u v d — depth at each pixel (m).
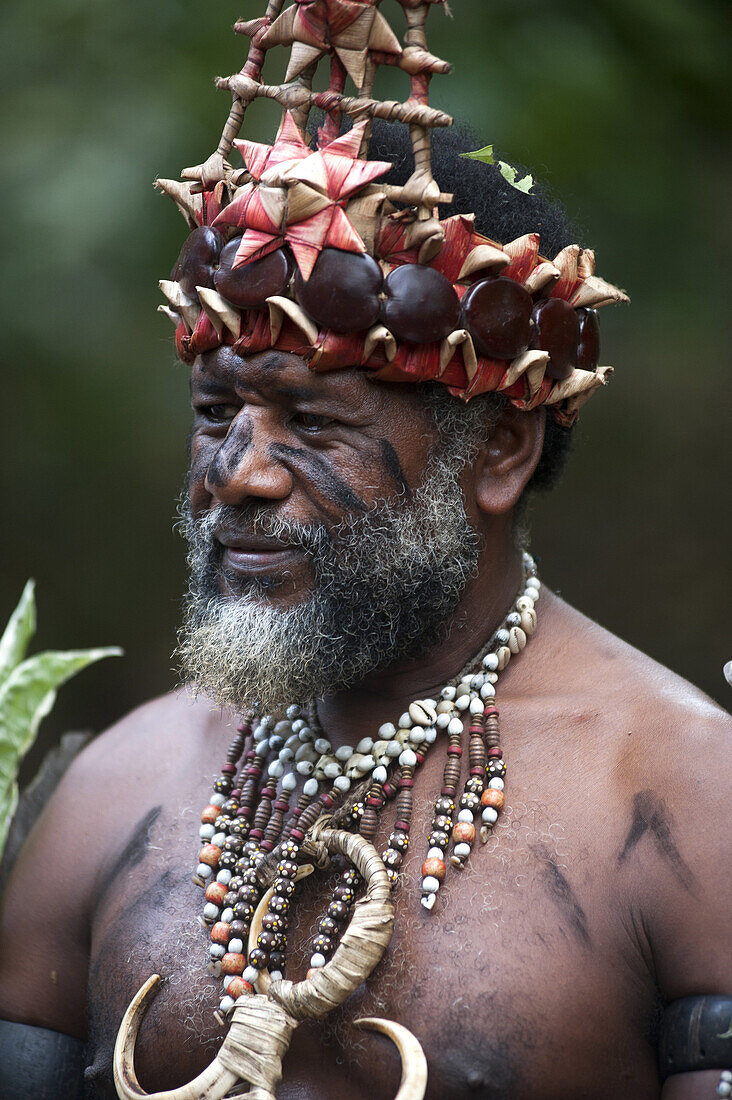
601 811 2.60
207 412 2.82
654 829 2.55
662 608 10.94
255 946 2.62
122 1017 2.77
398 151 2.95
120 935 2.85
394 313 2.53
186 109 8.14
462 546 2.79
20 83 8.46
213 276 2.66
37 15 8.52
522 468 2.89
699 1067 2.41
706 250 9.02
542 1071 2.45
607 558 11.03
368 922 2.48
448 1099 2.45
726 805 2.53
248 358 2.64
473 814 2.66
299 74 2.63
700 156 8.62
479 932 2.53
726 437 10.99
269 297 2.55
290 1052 2.59
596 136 7.92
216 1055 2.58
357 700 2.93
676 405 10.98
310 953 2.64
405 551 2.70
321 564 2.68
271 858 2.72
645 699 2.77
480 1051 2.46
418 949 2.54
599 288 2.79
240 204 2.61
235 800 2.90
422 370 2.61
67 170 8.23
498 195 2.97
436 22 7.86
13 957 3.13
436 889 2.58
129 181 8.17
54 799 3.29
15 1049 3.04
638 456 11.10
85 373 10.20
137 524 11.22
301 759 2.89
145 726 3.29
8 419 10.52
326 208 2.51
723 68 8.15
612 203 8.26
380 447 2.67
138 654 11.28
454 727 2.77
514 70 7.81
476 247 2.60
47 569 11.22
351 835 2.63
